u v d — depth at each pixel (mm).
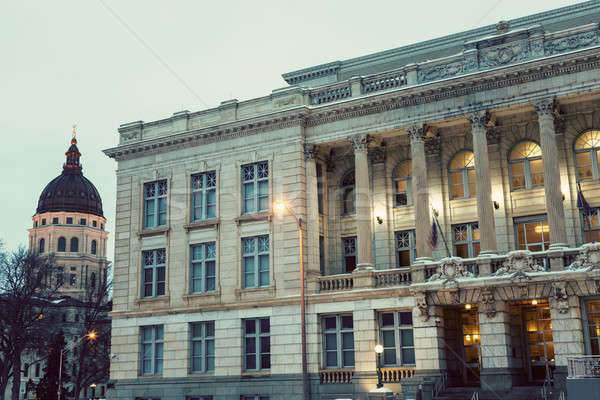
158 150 48250
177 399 43656
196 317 44312
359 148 41625
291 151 43156
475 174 39969
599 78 35344
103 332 92125
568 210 38125
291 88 44156
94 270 156875
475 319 39500
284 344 40938
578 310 33812
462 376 38969
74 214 158875
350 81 42750
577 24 42625
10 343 73688
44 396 70438
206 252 45469
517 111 38719
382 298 38781
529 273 34531
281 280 41938
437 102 39531
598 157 38156
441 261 37062
